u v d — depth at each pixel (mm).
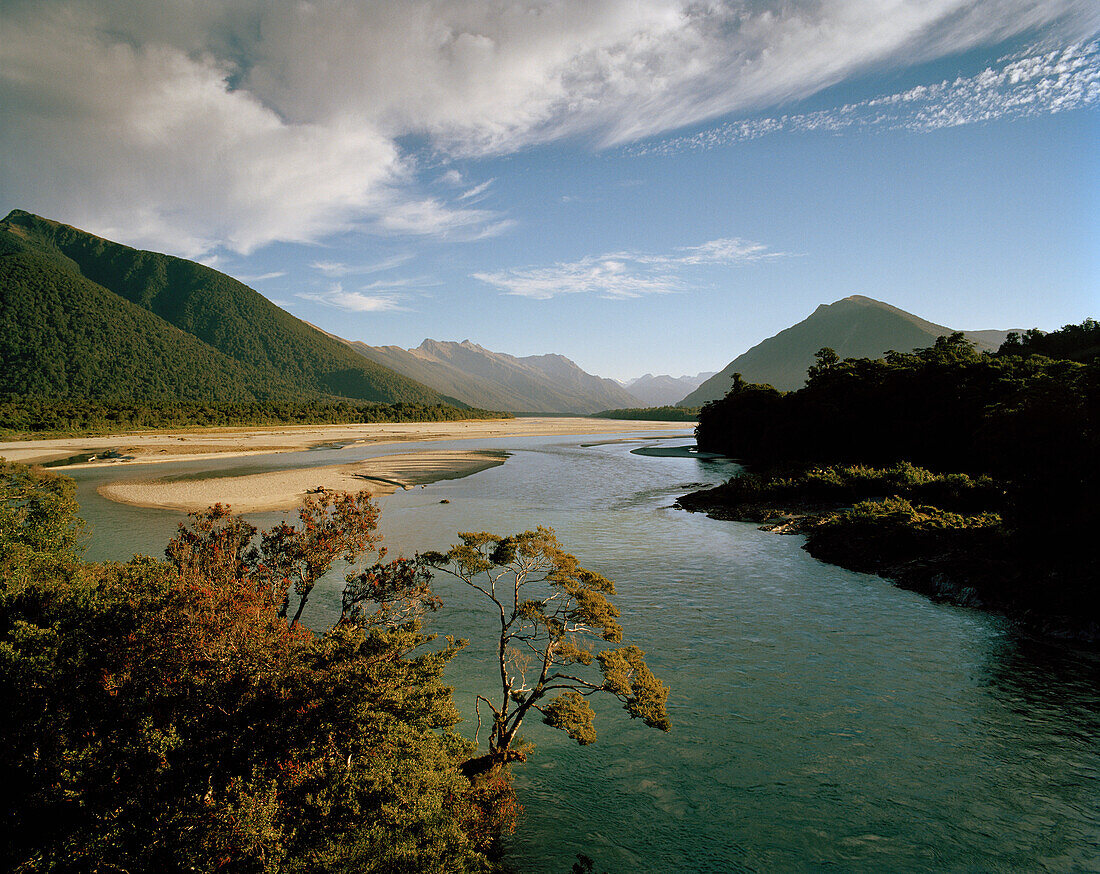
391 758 8992
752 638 22328
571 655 13195
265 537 18031
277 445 107562
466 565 14602
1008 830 12453
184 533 17375
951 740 15750
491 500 52594
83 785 7410
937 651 21156
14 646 8820
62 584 12203
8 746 7613
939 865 11500
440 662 11711
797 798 13562
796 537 38438
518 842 12047
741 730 16297
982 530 29969
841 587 28328
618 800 13508
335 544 17469
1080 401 26625
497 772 12781
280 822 7637
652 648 21438
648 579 29531
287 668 8922
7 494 23234
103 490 52938
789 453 76562
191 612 8852
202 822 7109
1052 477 26469
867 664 20172
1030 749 15297
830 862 11602
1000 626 23328
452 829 9297
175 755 7703
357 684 8961
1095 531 24766
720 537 38625
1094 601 22141
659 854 11812
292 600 25328
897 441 64625
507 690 14047
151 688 8156
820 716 16953
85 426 124938
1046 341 95812
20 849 7094
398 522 42000
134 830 7145
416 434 154500
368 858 7957
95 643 8797
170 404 181250
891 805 13289
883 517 34875
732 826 12633
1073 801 13320
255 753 7875
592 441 136875
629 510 48188
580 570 13422
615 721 16844
